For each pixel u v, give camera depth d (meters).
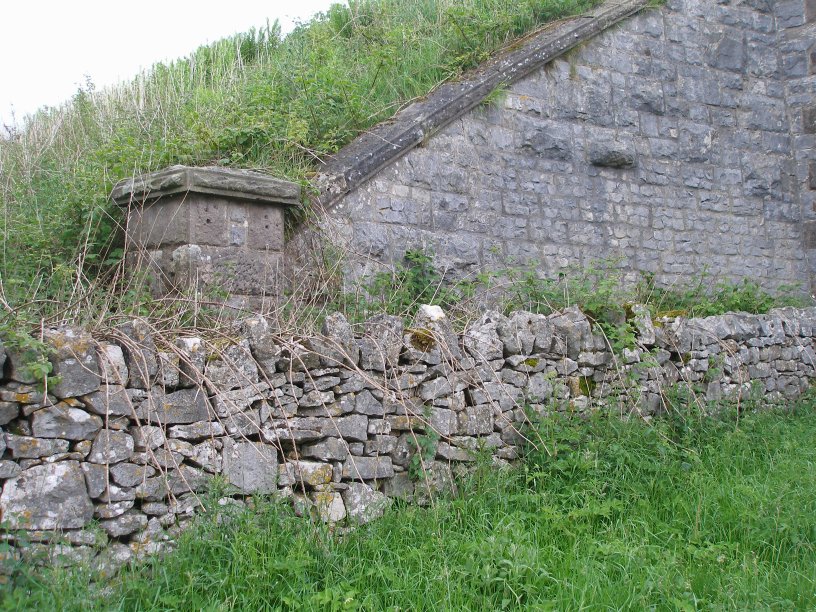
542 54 8.69
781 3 11.01
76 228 6.45
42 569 3.32
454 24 9.16
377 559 4.00
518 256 8.36
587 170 9.06
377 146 7.37
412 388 4.79
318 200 6.74
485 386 5.14
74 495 3.48
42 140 9.32
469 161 8.12
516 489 4.93
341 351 4.43
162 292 5.78
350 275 6.92
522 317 5.45
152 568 3.60
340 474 4.37
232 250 5.98
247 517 3.89
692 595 3.85
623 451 5.20
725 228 10.16
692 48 10.16
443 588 3.73
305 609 3.49
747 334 7.02
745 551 4.42
